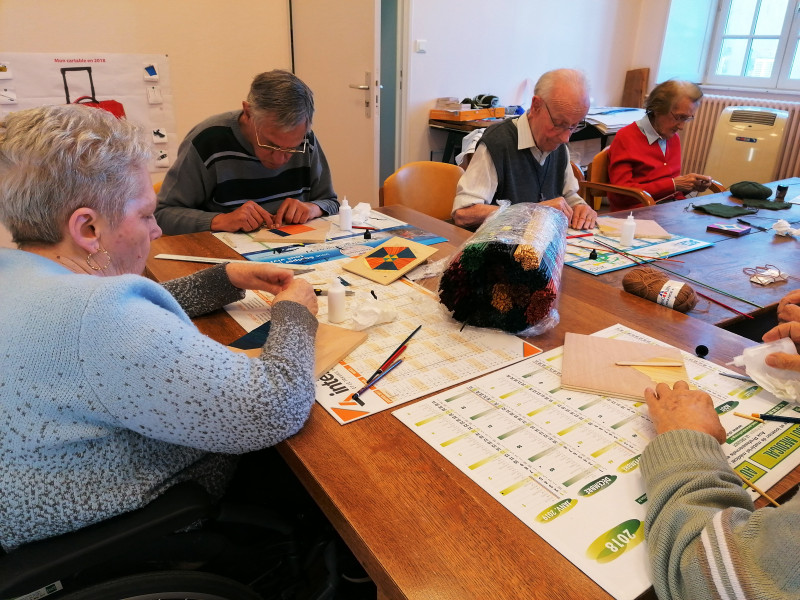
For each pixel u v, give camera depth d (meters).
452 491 0.70
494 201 2.22
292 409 0.77
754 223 2.01
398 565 0.60
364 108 3.16
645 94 5.04
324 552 1.00
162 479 0.76
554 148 2.13
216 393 0.70
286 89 1.62
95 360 0.65
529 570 0.59
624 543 0.62
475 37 4.12
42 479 0.67
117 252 0.82
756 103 4.48
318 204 1.94
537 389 0.91
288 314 0.92
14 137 0.71
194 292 1.13
